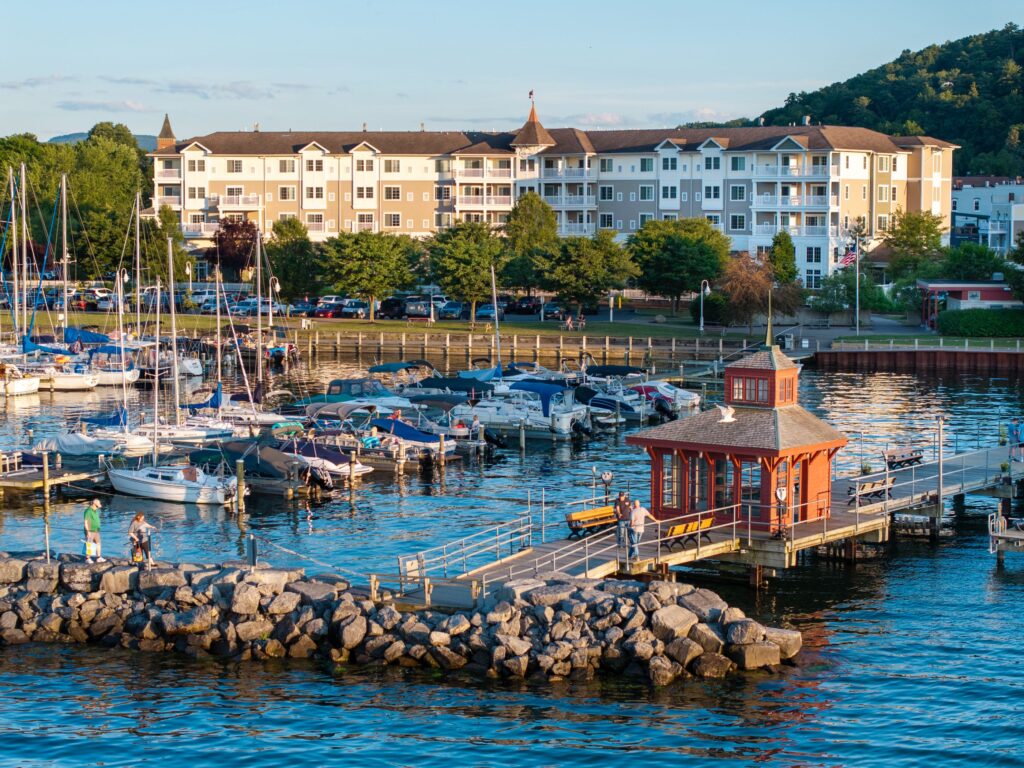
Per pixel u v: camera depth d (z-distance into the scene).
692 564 61.19
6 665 49.41
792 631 50.00
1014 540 61.19
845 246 189.12
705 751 42.38
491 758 41.94
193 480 75.62
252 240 185.88
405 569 53.16
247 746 42.97
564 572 53.34
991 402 112.88
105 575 52.50
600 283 160.00
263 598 50.72
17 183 188.00
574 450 93.62
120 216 182.75
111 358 127.62
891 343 141.25
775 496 57.72
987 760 41.78
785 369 59.72
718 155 192.25
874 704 45.84
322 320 169.75
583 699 45.88
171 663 49.44
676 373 127.75
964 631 52.94
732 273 159.25
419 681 47.38
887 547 65.12
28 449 86.50
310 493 78.31
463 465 87.81
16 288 133.00
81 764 41.97
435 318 172.75
